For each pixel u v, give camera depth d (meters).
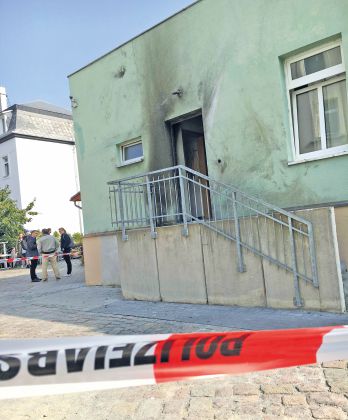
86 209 10.19
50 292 9.82
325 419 3.01
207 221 6.69
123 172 9.32
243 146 7.29
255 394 3.50
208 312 6.22
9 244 22.84
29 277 14.41
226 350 2.68
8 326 6.55
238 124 7.34
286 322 5.34
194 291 6.88
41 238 12.27
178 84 8.20
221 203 7.61
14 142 26.23
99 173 9.84
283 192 6.84
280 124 6.85
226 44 7.45
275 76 6.89
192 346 2.67
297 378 3.72
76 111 10.29
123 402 3.58
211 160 7.75
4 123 27.52
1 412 3.57
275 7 6.83
